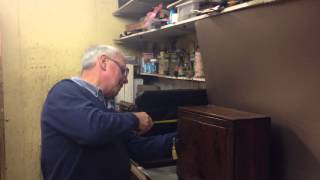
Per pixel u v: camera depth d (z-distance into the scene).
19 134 3.21
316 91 1.03
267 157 1.16
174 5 1.92
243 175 1.13
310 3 0.99
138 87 2.97
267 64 1.22
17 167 3.22
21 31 3.14
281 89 1.17
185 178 1.42
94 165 1.38
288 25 1.08
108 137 1.26
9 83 3.13
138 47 3.52
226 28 1.38
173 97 1.71
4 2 3.07
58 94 1.35
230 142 1.12
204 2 1.60
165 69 2.58
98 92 1.40
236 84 1.41
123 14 3.41
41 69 3.23
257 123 1.14
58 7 3.25
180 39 2.61
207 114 1.25
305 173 1.11
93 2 3.37
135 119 1.36
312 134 1.07
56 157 1.36
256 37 1.23
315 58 1.01
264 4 1.15
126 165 1.51
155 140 1.66
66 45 3.30
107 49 1.47
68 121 1.27
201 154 1.28
